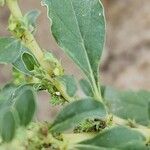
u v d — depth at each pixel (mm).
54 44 609
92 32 129
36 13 126
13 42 119
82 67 129
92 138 105
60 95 121
